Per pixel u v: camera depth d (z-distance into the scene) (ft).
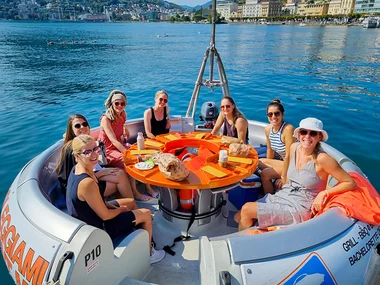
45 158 9.74
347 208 6.88
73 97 32.40
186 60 63.57
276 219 7.98
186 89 35.14
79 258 5.50
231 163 8.84
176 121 15.52
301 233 6.10
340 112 25.00
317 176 7.85
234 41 118.21
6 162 16.53
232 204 10.62
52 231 6.04
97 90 35.78
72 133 9.64
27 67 55.31
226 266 5.57
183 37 150.41
